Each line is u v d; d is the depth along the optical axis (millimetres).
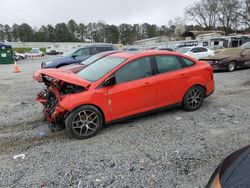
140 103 5352
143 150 4324
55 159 4125
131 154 4203
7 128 5562
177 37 77438
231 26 74562
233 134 4883
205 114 6070
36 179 3594
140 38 120938
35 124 5773
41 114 6504
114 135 4988
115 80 5008
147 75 5430
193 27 87750
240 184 2188
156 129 5211
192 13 85750
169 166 3801
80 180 3533
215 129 5148
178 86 5867
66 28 122125
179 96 5961
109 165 3891
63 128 5348
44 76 5375
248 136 4777
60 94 4969
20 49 80875
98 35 124312
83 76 5348
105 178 3557
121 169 3770
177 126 5348
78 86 4996
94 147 4512
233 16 72438
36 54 57500
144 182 3438
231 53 14484
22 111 6867
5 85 11766
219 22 80438
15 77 15156
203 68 6305
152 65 5523
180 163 3871
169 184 3383
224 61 13531
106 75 5027
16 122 5941
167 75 5676
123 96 5102
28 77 14883
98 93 4859
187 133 4977
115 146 4516
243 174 2293
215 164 3826
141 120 5738
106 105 4965
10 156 4285
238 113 6125
